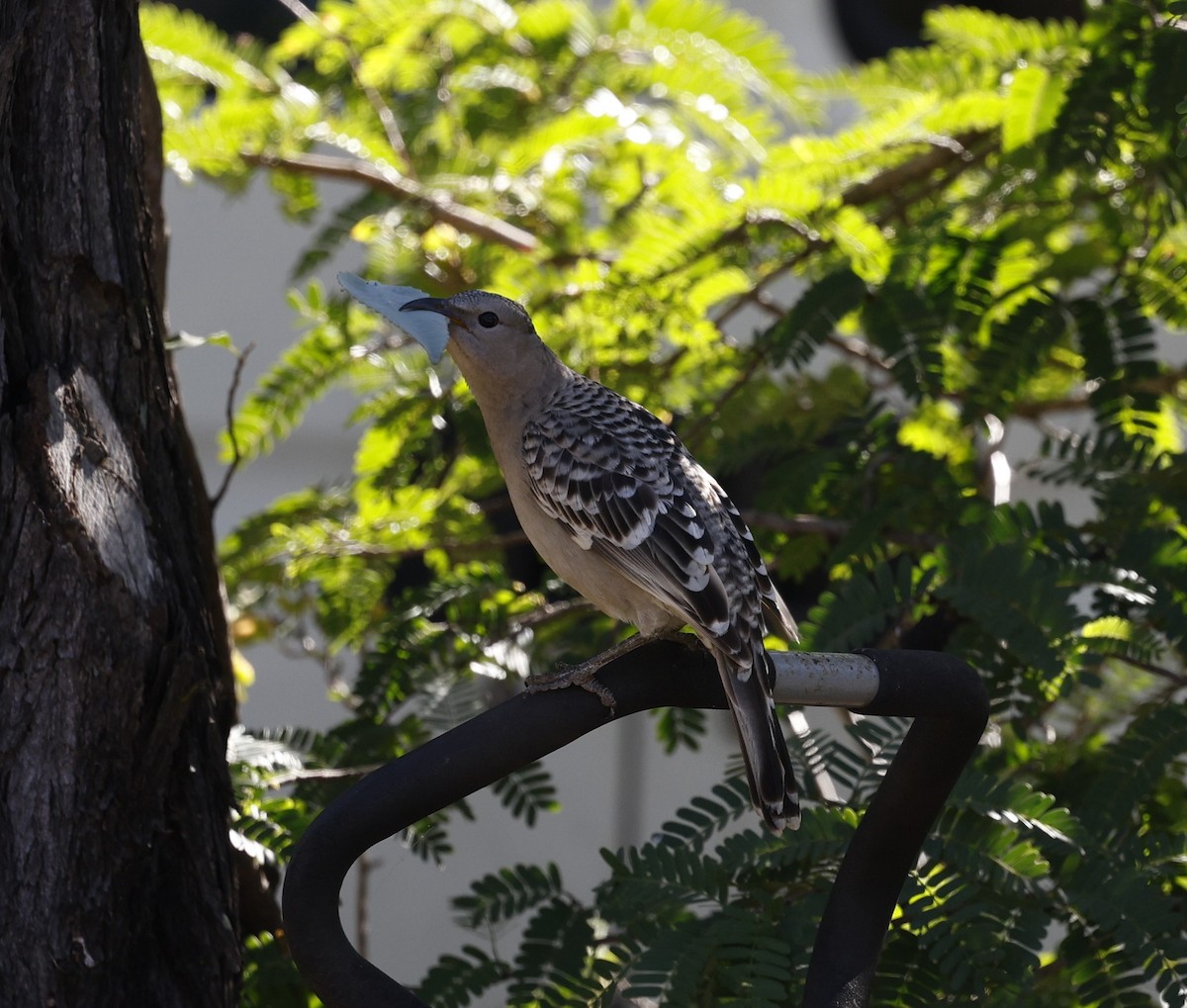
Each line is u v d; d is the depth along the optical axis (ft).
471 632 30.40
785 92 39.42
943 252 30.86
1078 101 28.35
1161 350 48.42
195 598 18.74
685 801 54.29
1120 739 24.52
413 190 39.06
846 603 25.25
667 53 39.14
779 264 33.94
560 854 53.31
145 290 19.07
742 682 20.58
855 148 32.96
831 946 17.88
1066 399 40.50
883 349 29.50
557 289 35.12
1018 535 26.84
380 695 29.22
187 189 55.01
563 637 33.30
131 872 16.69
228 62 39.99
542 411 26.25
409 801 16.24
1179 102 25.99
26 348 17.38
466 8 40.88
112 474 17.37
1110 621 25.40
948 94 34.91
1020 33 34.91
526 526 26.40
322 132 38.75
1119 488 28.07
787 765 19.57
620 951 21.11
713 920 20.48
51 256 17.67
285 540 33.55
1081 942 21.12
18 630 16.33
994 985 19.66
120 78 18.71
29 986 15.76
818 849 21.20
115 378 18.03
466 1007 22.27
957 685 17.53
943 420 35.24
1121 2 28.55
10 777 16.08
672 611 23.40
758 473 38.09
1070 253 32.17
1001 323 30.07
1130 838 22.56
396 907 51.06
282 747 26.07
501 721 17.25
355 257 55.67
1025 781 25.79
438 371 35.81
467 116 41.52
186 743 18.17
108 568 16.67
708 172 38.50
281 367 35.53
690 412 35.96
